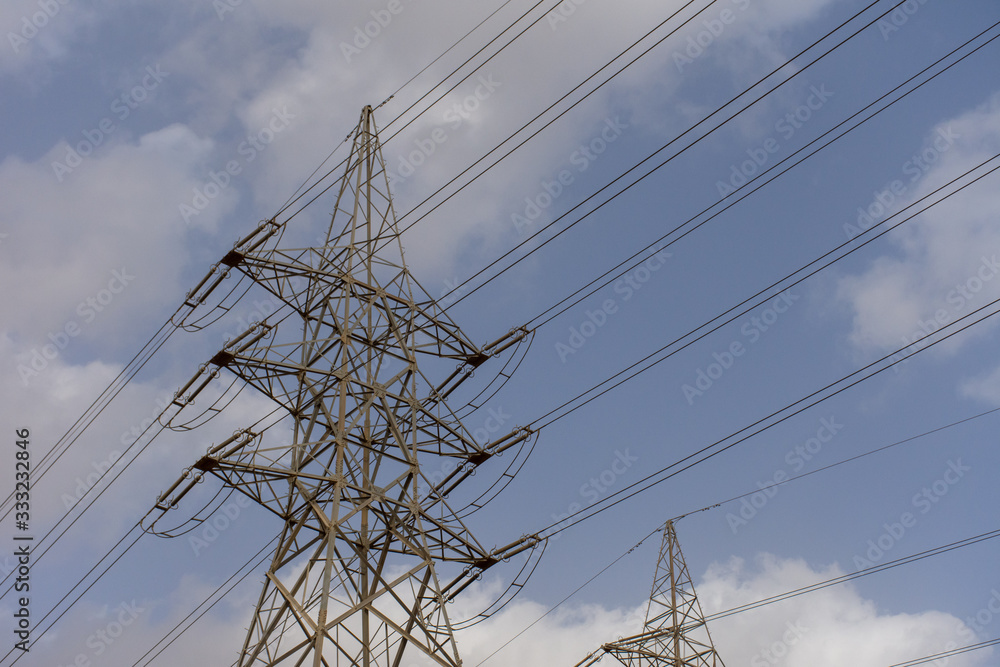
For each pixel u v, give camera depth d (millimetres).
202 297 26594
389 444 25047
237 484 23406
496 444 26406
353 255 26781
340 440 23656
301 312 26453
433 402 26641
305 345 25281
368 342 25719
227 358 24047
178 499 24234
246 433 23219
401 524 23750
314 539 23109
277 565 22609
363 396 25062
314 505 22859
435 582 22781
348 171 28984
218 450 23062
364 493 23562
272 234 26203
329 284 26438
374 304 26516
